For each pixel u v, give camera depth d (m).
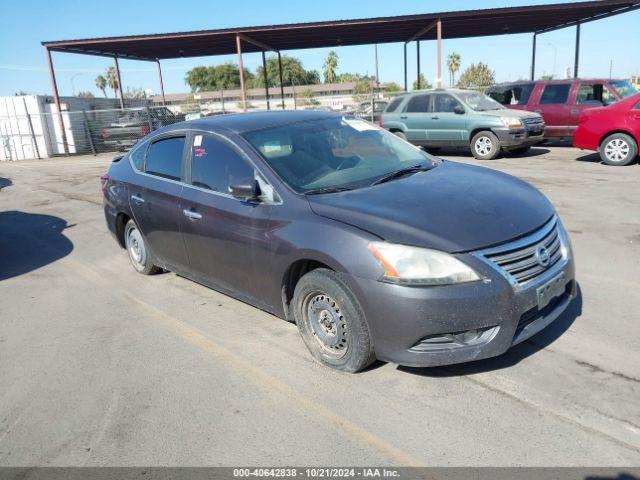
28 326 4.75
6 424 3.25
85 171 16.36
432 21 20.59
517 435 2.77
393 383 3.34
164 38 21.39
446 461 2.63
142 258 5.75
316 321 3.59
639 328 3.81
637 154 10.73
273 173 3.86
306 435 2.92
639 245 5.68
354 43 26.22
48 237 8.12
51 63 22.28
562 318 4.04
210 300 5.02
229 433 2.99
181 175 4.73
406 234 3.07
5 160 23.09
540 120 13.27
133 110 22.91
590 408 2.94
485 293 2.94
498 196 3.56
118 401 3.40
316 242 3.34
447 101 13.72
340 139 4.46
